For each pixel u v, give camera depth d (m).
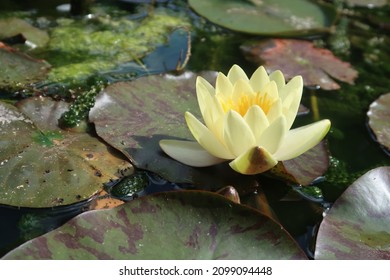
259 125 0.61
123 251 0.57
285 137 0.63
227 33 0.82
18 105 0.66
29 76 0.71
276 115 0.62
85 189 0.61
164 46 0.78
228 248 0.57
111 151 0.64
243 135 0.61
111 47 0.77
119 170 0.63
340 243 0.58
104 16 0.81
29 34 0.76
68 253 0.57
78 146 0.64
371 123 0.69
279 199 0.63
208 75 0.71
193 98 0.69
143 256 0.57
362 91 0.75
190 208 0.59
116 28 0.80
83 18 0.81
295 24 0.83
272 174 0.64
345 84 0.75
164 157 0.64
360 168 0.66
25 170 0.62
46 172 0.62
